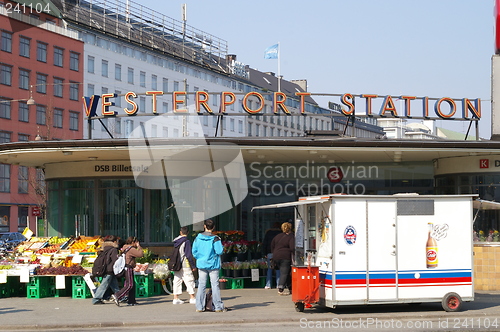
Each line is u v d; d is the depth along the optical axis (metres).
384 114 20.64
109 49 79.31
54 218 22.19
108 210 21.38
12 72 67.19
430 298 14.12
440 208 14.28
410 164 22.59
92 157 20.80
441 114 20.81
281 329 12.08
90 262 17.92
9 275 17.09
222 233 20.38
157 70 86.69
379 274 13.92
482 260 19.23
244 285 19.95
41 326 12.50
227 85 100.38
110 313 14.09
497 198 19.95
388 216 14.04
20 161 21.88
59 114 72.25
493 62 21.56
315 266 14.02
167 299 16.78
